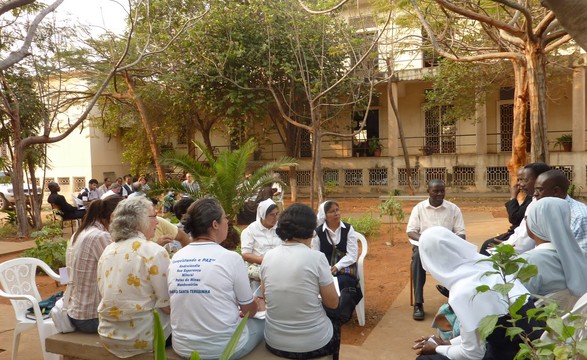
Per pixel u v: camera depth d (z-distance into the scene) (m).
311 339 3.28
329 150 22.89
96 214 4.02
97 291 3.81
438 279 2.93
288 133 19.64
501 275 2.62
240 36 15.18
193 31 14.33
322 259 3.32
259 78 16.45
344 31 13.17
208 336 3.12
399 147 21.80
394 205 9.98
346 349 4.57
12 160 13.75
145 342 3.34
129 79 15.84
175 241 5.79
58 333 3.88
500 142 20.45
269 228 5.25
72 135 24.34
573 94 17.56
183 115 19.91
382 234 11.18
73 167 24.52
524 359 2.55
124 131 25.33
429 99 18.64
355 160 21.27
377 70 15.10
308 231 3.40
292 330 3.28
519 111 11.75
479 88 16.95
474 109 17.81
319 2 12.57
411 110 21.59
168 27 13.77
